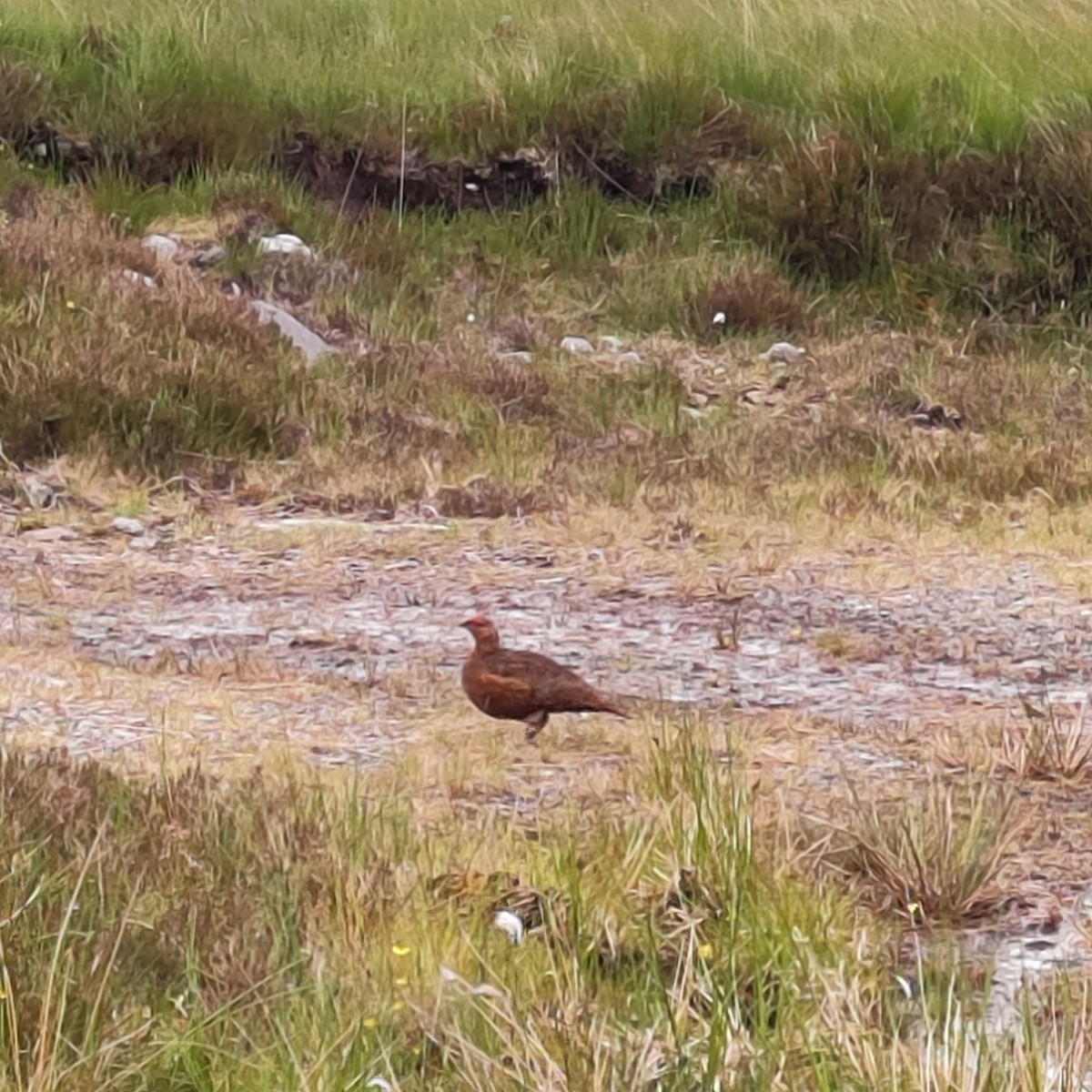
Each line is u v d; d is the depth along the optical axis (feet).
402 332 74.43
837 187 82.28
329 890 26.76
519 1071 20.94
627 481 59.93
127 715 37.01
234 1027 22.67
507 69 88.99
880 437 65.82
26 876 25.11
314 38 91.45
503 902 27.07
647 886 27.20
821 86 89.30
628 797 32.04
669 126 86.79
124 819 28.86
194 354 65.00
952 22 94.22
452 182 84.89
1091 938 26.86
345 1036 21.95
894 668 43.11
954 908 27.86
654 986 23.82
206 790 30.66
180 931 24.79
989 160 83.97
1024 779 34.32
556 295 79.77
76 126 82.74
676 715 38.09
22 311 65.41
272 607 47.60
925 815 29.73
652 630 46.14
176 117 83.15
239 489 59.21
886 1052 21.71
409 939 25.41
